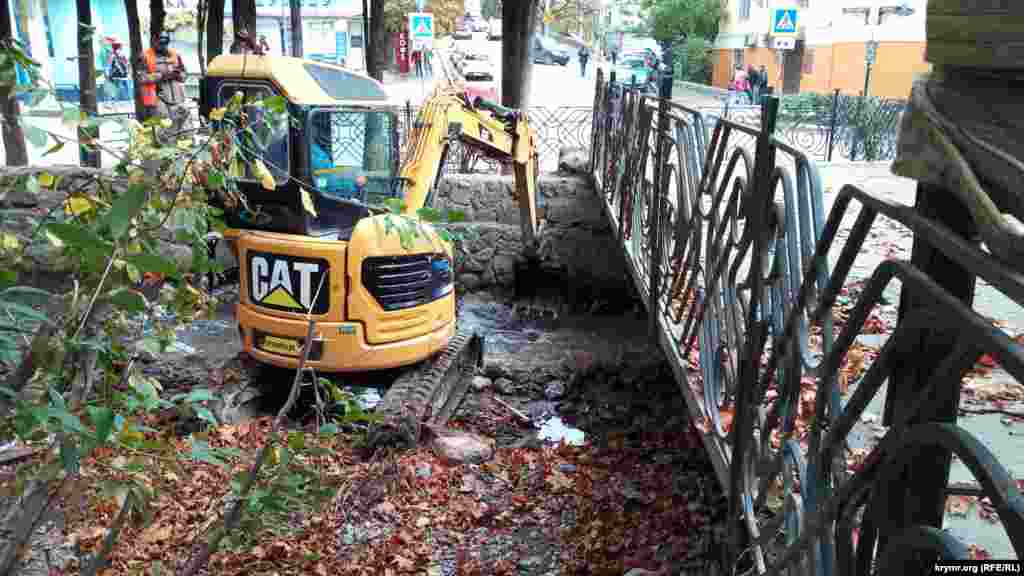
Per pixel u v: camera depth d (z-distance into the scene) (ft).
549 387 29.37
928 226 5.05
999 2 4.49
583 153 46.70
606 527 18.62
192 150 8.15
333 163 25.94
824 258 7.43
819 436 7.16
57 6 53.72
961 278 5.28
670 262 18.63
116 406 7.93
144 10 77.05
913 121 5.07
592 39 132.77
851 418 6.13
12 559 7.47
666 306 17.84
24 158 32.83
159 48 38.22
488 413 27.68
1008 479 3.99
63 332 7.38
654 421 25.93
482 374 30.25
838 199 7.02
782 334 8.32
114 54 29.17
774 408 8.82
